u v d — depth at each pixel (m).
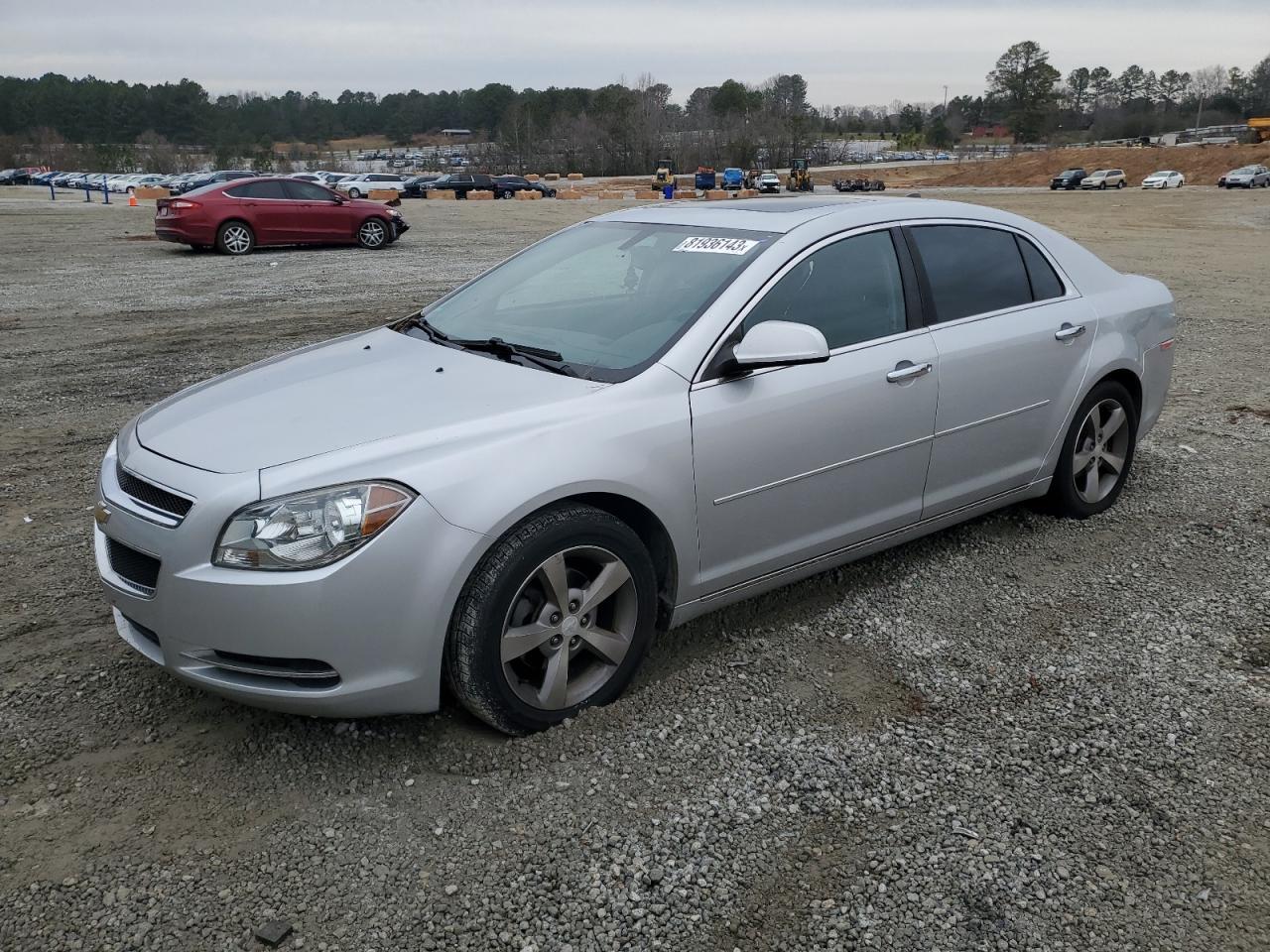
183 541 2.79
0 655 3.63
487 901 2.46
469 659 2.92
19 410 7.18
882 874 2.56
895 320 3.96
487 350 3.64
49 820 2.75
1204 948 2.34
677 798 2.84
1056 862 2.61
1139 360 4.92
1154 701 3.36
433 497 2.82
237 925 2.39
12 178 76.25
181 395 3.66
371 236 19.98
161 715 3.26
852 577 4.31
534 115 143.12
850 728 3.20
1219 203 47.59
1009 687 3.44
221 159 152.88
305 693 2.81
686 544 3.36
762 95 168.50
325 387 3.39
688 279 3.69
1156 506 5.18
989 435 4.29
